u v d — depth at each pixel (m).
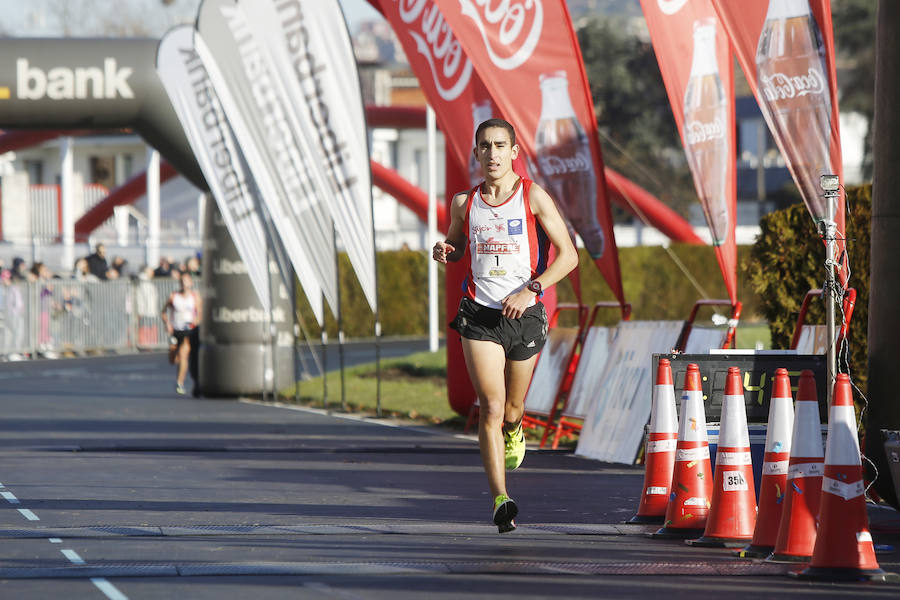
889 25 23.58
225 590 16.56
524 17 34.47
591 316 38.03
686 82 30.47
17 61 53.88
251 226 51.53
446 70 38.62
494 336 20.47
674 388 23.83
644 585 17.11
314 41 44.69
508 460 21.55
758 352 24.09
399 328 112.75
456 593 16.44
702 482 21.38
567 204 34.94
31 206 153.25
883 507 25.52
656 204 115.12
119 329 92.88
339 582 17.14
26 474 29.83
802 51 26.56
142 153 177.75
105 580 17.20
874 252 23.92
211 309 56.66
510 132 20.44
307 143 45.16
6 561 18.55
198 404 53.22
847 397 18.11
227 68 45.28
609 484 28.81
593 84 179.50
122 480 28.78
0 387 62.34
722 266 31.20
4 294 84.81
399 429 42.66
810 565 18.02
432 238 77.19
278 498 25.97
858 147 188.88
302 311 105.25
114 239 128.12
